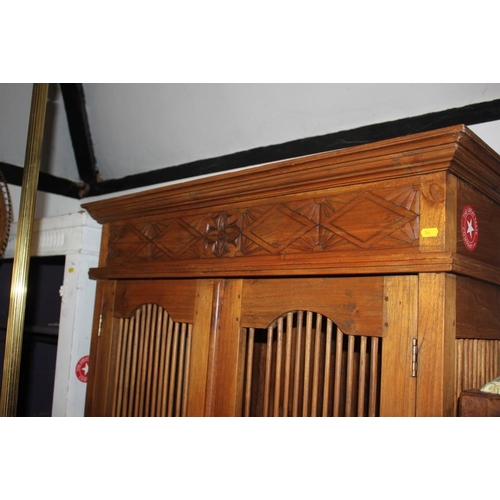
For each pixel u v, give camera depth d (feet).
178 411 5.57
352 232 4.44
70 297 6.86
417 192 4.13
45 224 7.47
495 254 4.75
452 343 4.00
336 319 4.50
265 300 5.00
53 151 9.91
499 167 4.42
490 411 3.74
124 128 9.26
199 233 5.58
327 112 6.97
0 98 8.56
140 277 6.02
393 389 4.11
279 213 4.94
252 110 7.54
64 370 6.73
